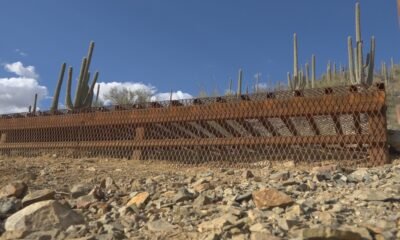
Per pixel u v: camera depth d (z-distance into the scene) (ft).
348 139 23.43
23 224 12.70
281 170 23.61
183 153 29.58
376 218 11.89
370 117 23.11
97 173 24.88
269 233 10.54
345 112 23.61
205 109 28.32
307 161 25.77
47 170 25.64
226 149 28.40
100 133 34.47
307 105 24.72
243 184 19.15
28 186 19.83
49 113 38.86
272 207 13.65
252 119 26.71
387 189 15.33
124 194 17.90
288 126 25.70
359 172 19.53
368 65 60.75
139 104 32.07
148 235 11.73
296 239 9.84
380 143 22.84
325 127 27.96
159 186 19.79
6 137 42.91
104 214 14.87
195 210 14.26
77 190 18.22
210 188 18.47
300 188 17.06
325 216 12.17
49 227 12.71
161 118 30.32
